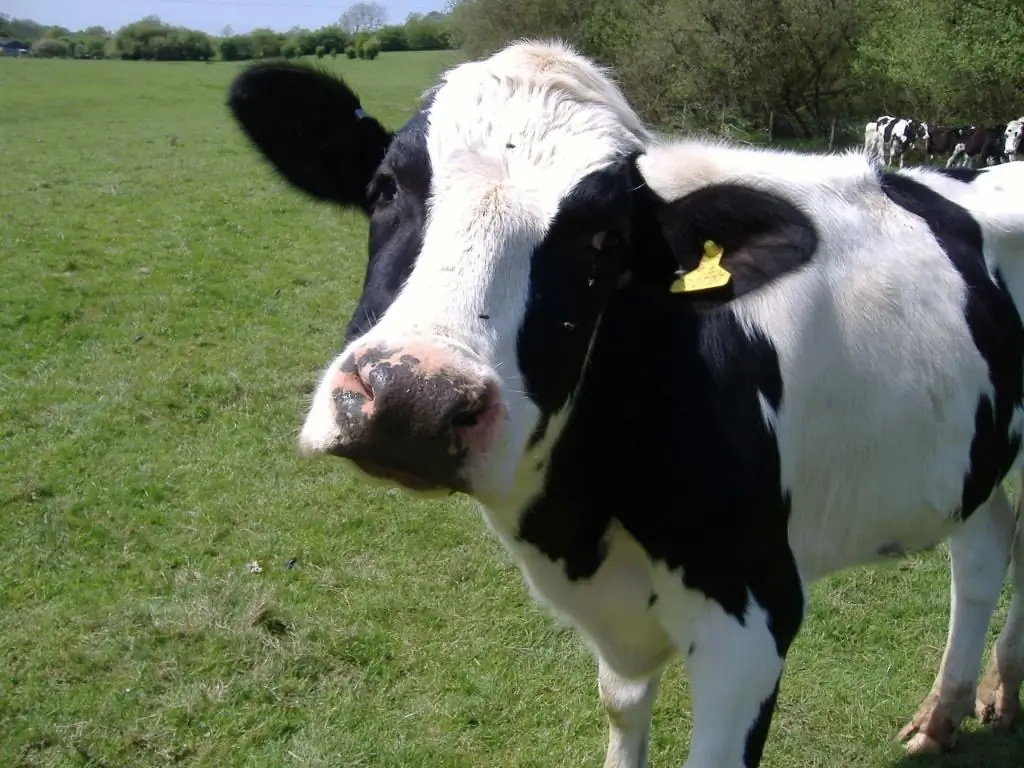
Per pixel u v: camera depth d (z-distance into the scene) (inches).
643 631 126.1
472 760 159.5
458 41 1304.1
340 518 231.3
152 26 2815.0
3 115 1123.3
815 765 159.9
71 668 174.9
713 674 114.1
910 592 207.0
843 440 128.1
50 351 330.6
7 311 366.0
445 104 106.3
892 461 133.7
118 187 652.7
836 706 172.4
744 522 113.3
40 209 565.6
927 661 185.6
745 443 113.8
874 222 136.3
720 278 109.5
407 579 208.1
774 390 118.4
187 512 231.1
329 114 125.3
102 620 189.0
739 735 114.0
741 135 1077.8
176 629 185.6
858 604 202.5
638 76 1080.8
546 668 181.3
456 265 94.8
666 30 1047.6
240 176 718.5
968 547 156.6
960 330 136.5
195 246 490.0
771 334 119.4
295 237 526.9
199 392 300.8
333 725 165.2
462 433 85.7
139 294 399.9
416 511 236.1
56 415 279.6
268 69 122.0
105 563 209.2
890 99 1112.2
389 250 100.4
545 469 113.3
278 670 176.9
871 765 160.1
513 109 105.4
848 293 128.6
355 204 132.2
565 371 101.1
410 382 83.2
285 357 334.0
